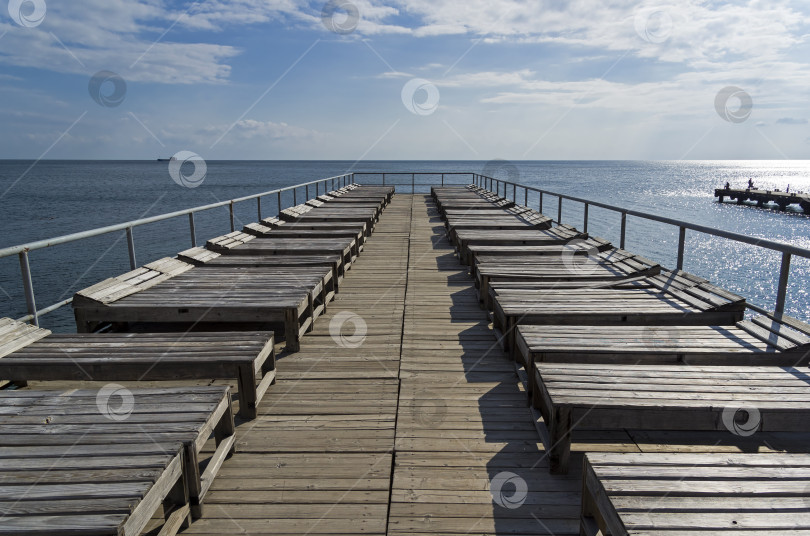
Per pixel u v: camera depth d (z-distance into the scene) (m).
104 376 2.89
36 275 14.13
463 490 2.34
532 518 2.15
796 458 1.83
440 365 3.79
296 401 3.23
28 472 1.80
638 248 17.53
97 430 2.11
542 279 4.97
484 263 5.62
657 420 2.32
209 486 2.29
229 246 6.44
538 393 2.93
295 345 4.05
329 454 2.64
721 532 1.46
